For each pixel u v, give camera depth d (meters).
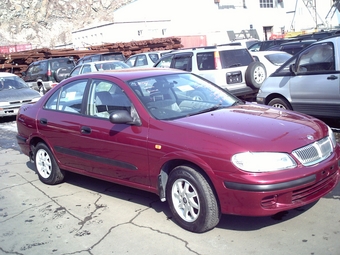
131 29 43.47
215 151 4.01
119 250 4.18
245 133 4.16
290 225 4.33
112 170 5.15
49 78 19.05
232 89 10.77
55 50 26.86
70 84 5.93
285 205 3.91
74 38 52.56
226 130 4.25
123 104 5.04
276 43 19.72
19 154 8.69
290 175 3.85
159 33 42.97
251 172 3.83
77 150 5.57
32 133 6.33
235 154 3.91
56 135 5.86
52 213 5.28
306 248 3.86
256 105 5.39
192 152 4.16
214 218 4.18
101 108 5.32
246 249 3.94
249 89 11.02
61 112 5.90
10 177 7.01
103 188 6.05
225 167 3.93
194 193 4.25
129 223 4.78
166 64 12.47
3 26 71.81
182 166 4.30
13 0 74.44
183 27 41.41
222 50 10.87
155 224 4.68
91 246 4.32
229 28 40.09
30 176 6.97
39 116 6.21
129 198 5.56
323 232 4.13
